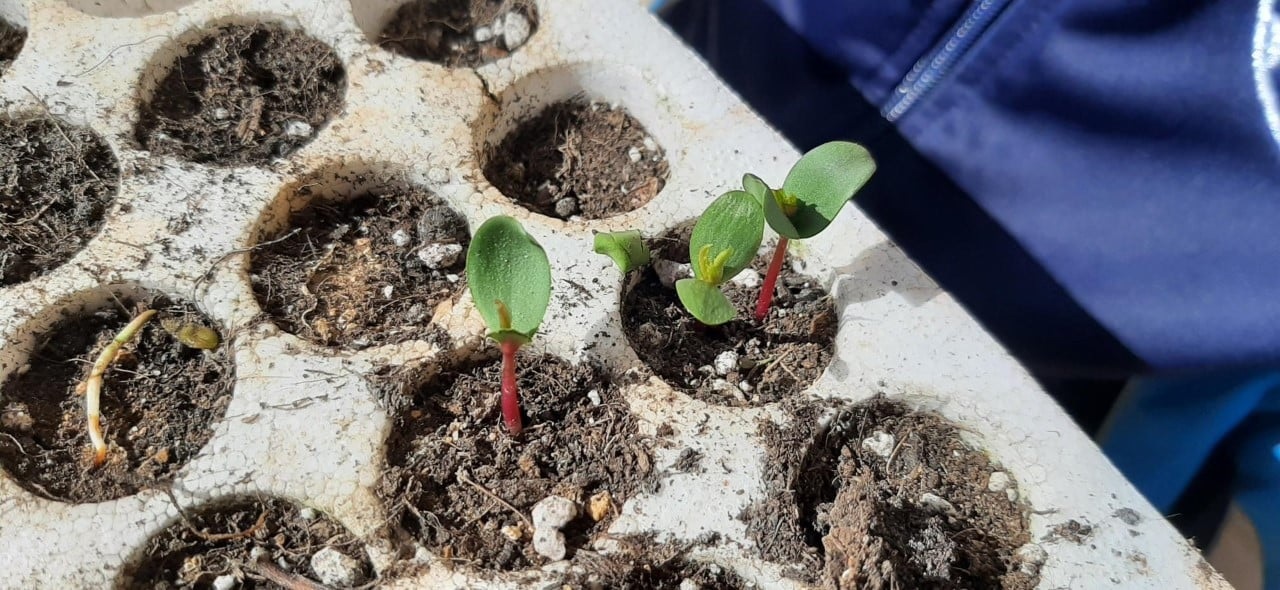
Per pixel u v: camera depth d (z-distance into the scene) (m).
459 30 0.17
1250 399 0.15
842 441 0.12
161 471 0.11
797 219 0.11
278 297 0.13
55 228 0.13
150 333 0.12
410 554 0.11
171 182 0.13
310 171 0.14
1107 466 0.11
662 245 0.14
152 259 0.12
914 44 0.17
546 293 0.10
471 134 0.14
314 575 0.11
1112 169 0.16
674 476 0.11
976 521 0.11
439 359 0.12
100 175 0.14
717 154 0.14
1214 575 0.11
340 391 0.12
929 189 0.18
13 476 0.11
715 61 0.20
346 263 0.14
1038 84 0.16
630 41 0.15
